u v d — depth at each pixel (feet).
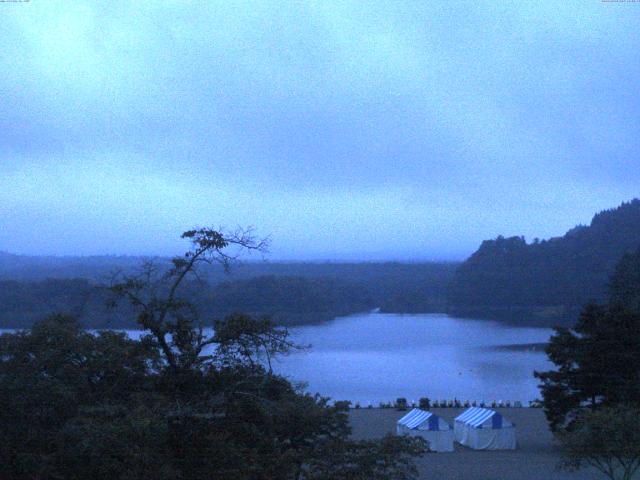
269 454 62.69
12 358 65.05
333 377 291.79
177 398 65.82
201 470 59.67
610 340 147.95
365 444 66.13
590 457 103.50
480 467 126.52
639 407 132.26
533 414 195.00
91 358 67.82
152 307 69.41
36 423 62.03
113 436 55.67
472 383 281.74
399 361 349.41
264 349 73.61
